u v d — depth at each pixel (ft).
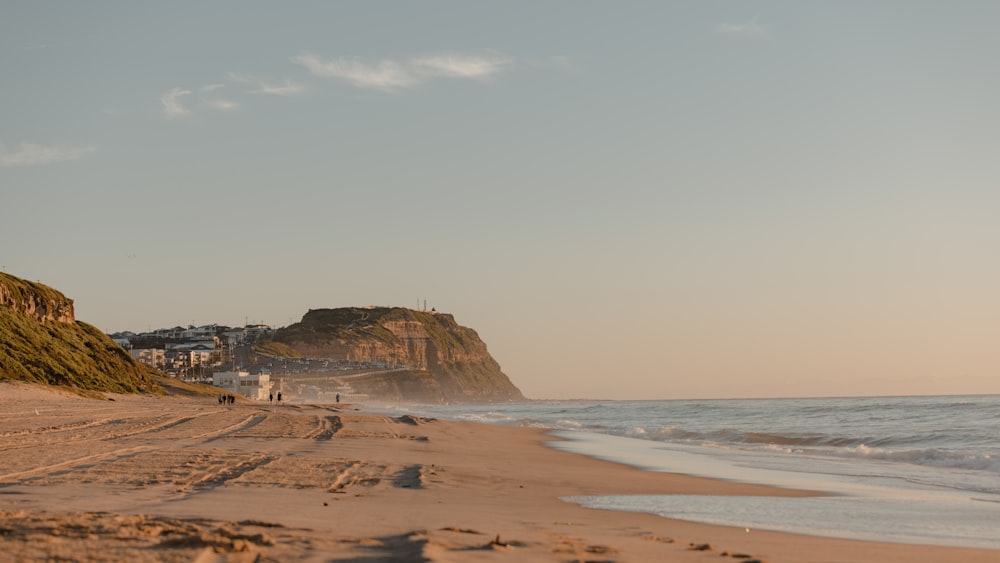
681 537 39.60
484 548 30.19
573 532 38.24
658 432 166.61
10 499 40.32
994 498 64.23
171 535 28.53
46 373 263.90
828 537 43.55
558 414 354.54
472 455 96.02
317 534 31.63
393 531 33.91
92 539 27.07
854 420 227.61
